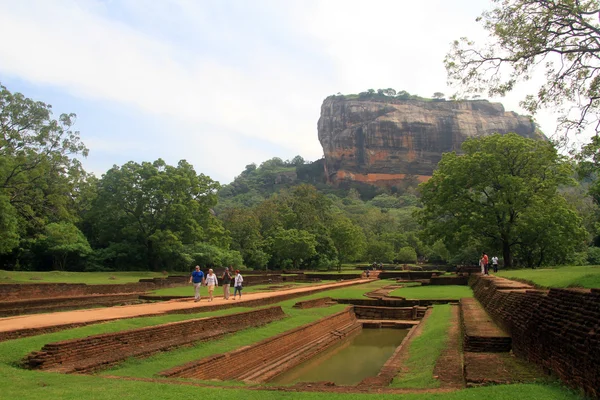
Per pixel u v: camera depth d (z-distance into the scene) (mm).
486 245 43750
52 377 8492
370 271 61719
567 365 7176
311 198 89438
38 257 42938
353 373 15500
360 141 171000
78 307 22984
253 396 7367
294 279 49875
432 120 166750
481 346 11289
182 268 50688
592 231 52625
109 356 10766
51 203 33156
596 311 6660
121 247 46500
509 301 12523
